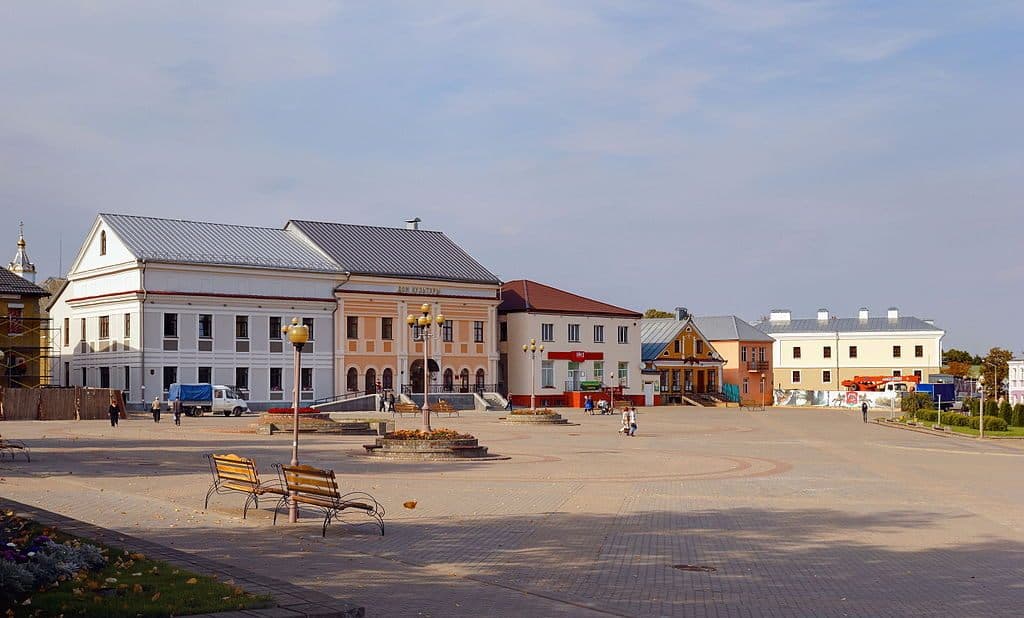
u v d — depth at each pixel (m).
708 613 12.45
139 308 76.38
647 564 15.50
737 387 121.75
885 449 45.31
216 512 19.75
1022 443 52.19
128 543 14.64
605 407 84.81
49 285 103.06
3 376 75.06
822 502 23.72
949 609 12.91
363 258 90.00
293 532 17.53
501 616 11.88
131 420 64.75
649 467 32.97
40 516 17.03
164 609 10.71
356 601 12.40
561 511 21.25
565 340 101.44
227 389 73.88
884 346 129.00
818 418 82.81
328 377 86.25
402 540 17.09
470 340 95.00
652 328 117.25
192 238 82.94
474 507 21.64
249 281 82.00
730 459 37.16
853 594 13.67
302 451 37.94
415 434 35.62
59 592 11.36
